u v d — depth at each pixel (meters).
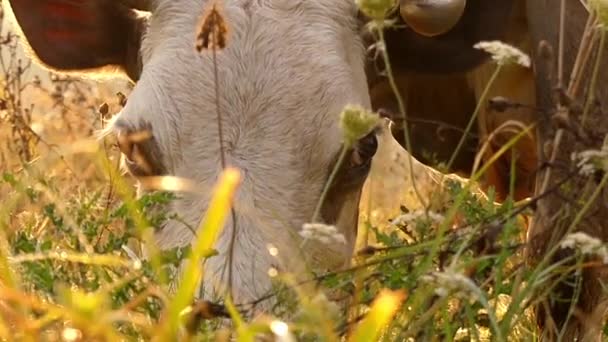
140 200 6.89
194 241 7.43
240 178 7.57
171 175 7.71
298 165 7.67
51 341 5.77
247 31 7.96
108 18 8.78
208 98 7.76
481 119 9.87
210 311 6.06
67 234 6.79
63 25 8.88
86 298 5.11
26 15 8.91
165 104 7.77
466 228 7.00
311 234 6.09
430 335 6.35
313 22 8.10
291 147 7.68
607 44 8.46
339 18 8.25
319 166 7.72
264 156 7.65
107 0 8.75
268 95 7.75
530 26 8.84
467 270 6.63
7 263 6.07
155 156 7.74
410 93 10.05
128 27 8.77
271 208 7.52
